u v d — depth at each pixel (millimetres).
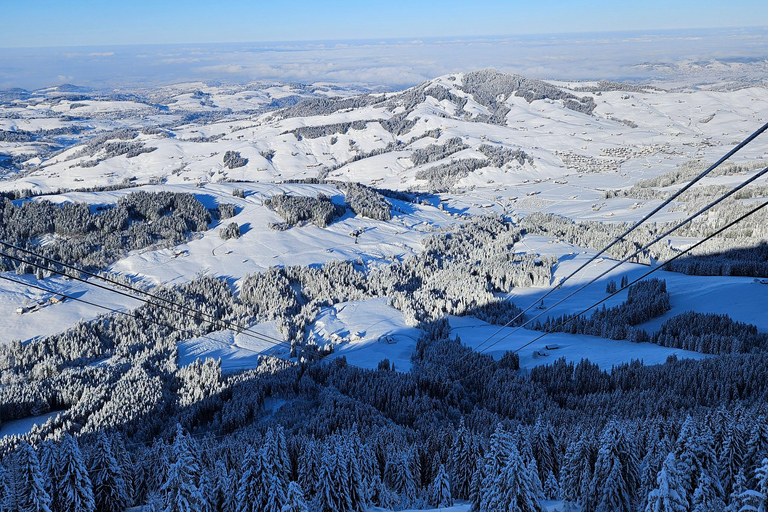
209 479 50250
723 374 104688
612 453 45688
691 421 47688
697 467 45688
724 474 48688
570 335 167500
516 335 169875
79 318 174500
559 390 116875
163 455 52906
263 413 114500
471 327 180750
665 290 195500
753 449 48031
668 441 48844
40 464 49375
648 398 98562
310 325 184625
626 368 124062
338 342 170750
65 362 148625
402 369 145625
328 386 124250
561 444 65062
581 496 48375
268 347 163625
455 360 140500
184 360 151625
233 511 49625
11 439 104625
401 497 60844
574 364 136875
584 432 53375
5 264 198375
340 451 52594
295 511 42531
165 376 136500
